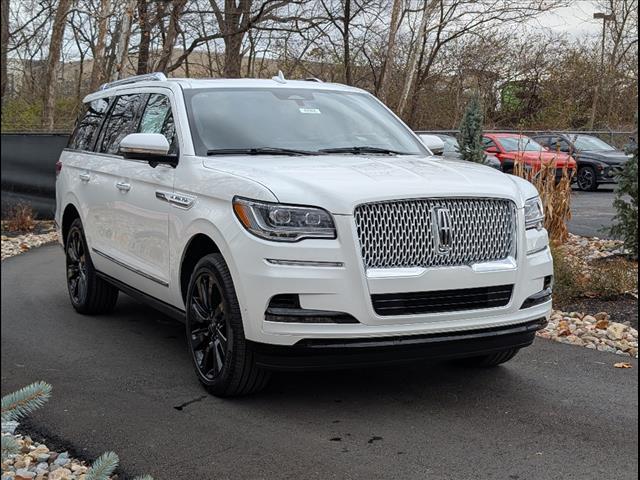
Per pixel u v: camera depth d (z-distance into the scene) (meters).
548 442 4.39
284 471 4.01
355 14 24.02
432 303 4.57
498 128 32.66
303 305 4.41
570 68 33.53
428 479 3.91
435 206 4.62
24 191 16.34
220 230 4.76
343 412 4.86
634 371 5.79
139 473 4.02
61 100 26.50
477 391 5.27
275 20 21.61
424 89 30.48
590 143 24.03
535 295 4.99
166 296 5.75
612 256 10.55
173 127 5.88
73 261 7.79
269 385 5.38
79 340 6.69
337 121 6.22
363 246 4.48
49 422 4.75
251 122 5.91
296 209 4.47
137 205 6.07
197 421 4.72
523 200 5.01
